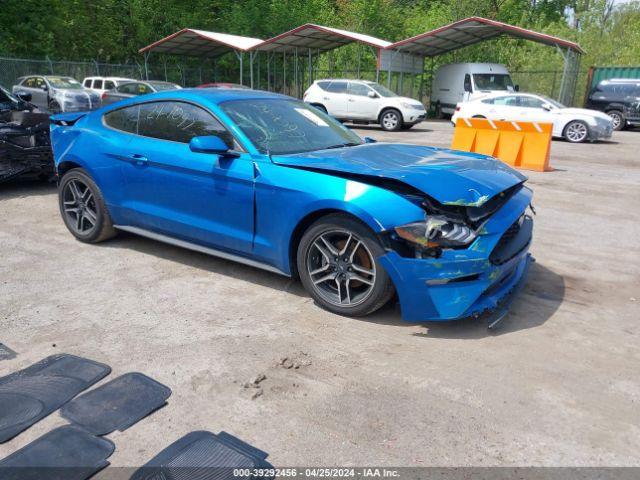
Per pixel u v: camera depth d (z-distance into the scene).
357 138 4.75
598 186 8.75
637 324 3.70
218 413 2.63
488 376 2.98
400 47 24.34
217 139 3.82
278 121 4.31
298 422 2.57
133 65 29.45
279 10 32.03
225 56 32.22
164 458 2.32
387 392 2.82
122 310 3.74
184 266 4.61
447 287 3.23
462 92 23.22
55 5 26.81
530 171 10.23
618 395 2.83
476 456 2.35
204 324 3.55
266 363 3.08
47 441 2.41
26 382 2.85
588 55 29.16
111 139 4.73
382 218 3.25
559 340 3.43
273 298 3.98
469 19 21.42
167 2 31.34
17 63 23.84
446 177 3.44
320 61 32.72
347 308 3.63
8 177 6.82
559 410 2.69
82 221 5.17
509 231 3.63
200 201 4.14
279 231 3.76
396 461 2.32
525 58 28.14
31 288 4.09
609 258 5.13
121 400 2.71
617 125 20.47
